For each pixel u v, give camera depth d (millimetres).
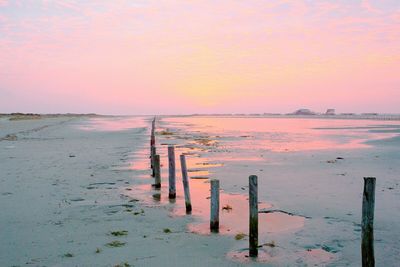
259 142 34844
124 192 13805
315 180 15820
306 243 8781
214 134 46438
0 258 7785
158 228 9734
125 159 22672
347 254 8148
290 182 15438
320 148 28953
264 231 9633
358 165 19891
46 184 15117
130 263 7512
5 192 13656
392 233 9422
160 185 14539
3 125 62531
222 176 16922
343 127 62812
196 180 16109
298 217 10789
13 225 9922
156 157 14531
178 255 7953
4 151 26766
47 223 10094
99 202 12336
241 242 8758
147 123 80875
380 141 34375
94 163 20953
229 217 10750
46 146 30531
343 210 11406
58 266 7367
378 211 11258
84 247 8352
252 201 7965
